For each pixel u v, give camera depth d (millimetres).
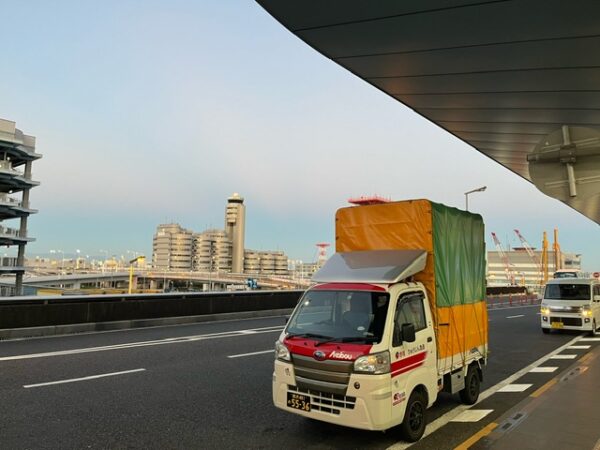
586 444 4918
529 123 11938
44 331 12789
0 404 6371
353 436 5387
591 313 15500
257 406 6523
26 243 85812
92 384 7539
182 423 5766
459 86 9648
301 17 7059
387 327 4875
